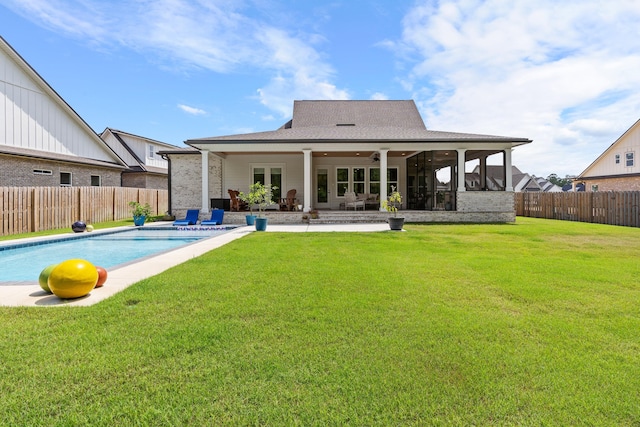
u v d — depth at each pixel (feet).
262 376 7.55
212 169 57.77
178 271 17.46
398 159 62.59
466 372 7.79
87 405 6.58
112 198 53.21
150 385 7.21
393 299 12.96
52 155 57.26
